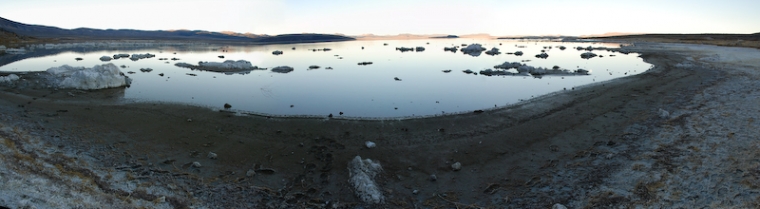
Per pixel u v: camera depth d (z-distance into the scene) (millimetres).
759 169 7797
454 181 8430
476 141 10531
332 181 8336
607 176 8219
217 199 7445
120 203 6891
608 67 25938
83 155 9000
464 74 23719
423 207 7438
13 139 9172
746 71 19969
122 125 11422
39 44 51531
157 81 19984
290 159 9375
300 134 10930
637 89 16344
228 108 13961
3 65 27312
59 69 20312
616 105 13734
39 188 6938
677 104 13492
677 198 7082
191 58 35188
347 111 13969
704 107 12797
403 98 16391
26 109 12633
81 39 63750
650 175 8016
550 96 15477
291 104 15078
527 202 7504
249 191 7828
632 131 10859
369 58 35469
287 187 8086
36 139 9625
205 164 8945
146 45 60188
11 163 7719
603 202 7234
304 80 21266
